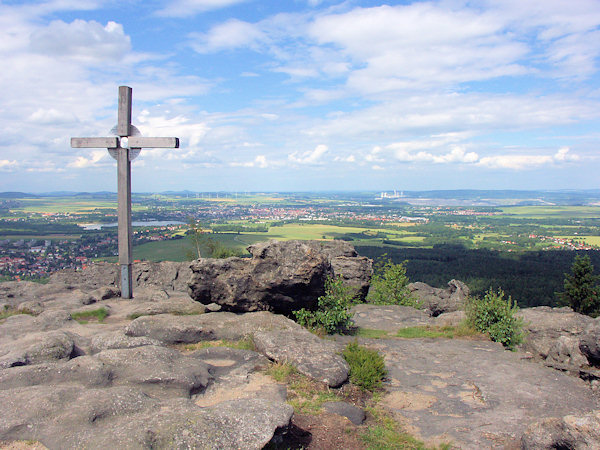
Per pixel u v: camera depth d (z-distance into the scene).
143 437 4.93
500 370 9.70
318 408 7.25
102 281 20.98
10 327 10.79
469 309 13.95
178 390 7.13
